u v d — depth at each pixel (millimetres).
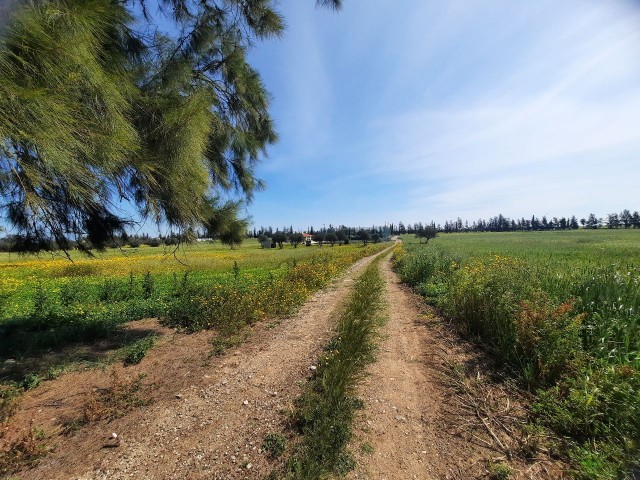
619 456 2354
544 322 3820
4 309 8547
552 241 48250
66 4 2273
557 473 2391
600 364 3418
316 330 6336
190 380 4090
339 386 3484
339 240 86500
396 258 23234
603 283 4840
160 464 2514
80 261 29734
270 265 23281
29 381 3949
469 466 2496
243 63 4926
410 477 2383
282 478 2330
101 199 3098
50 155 2170
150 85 3727
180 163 3465
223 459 2562
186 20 4383
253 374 4250
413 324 6574
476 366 4305
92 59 2387
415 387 3826
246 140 5320
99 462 2539
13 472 2424
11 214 3297
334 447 2625
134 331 6543
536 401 3316
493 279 5793
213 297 8000
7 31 1938
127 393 3627
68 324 6531
